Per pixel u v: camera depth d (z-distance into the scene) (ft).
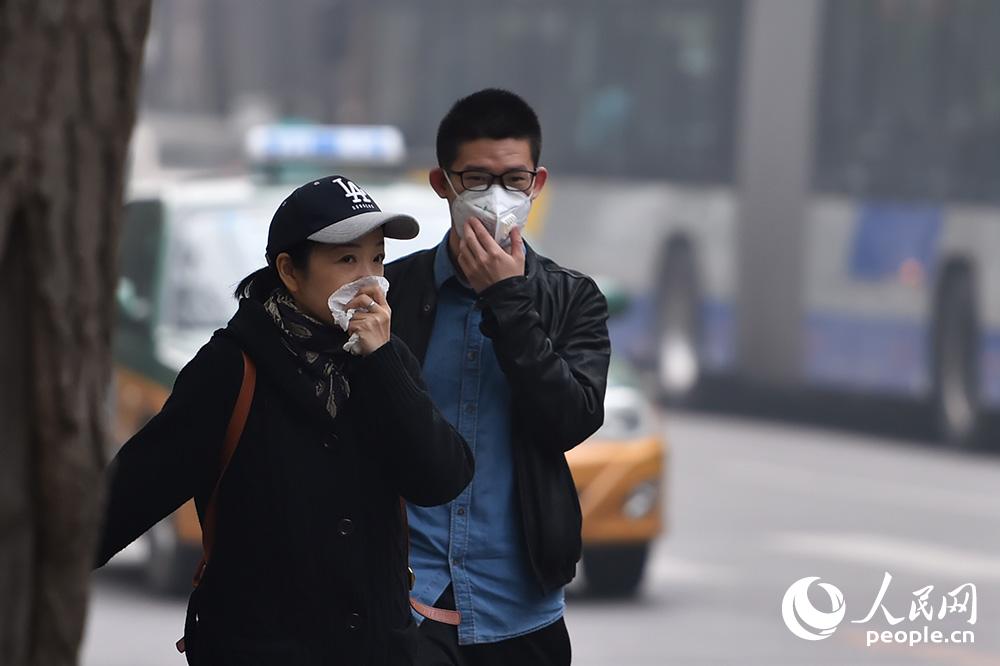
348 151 105.09
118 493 33.40
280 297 34.58
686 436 175.52
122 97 24.07
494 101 40.88
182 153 250.98
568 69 205.57
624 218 200.75
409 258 42.75
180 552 91.45
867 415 196.54
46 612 24.43
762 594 94.43
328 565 33.76
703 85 192.13
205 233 97.04
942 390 161.89
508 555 40.83
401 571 34.91
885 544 109.60
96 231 24.11
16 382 24.07
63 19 23.62
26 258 23.89
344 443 33.99
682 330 196.95
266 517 33.76
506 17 211.41
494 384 41.24
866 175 171.32
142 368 94.32
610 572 93.86
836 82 175.63
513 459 41.01
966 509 125.18
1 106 23.54
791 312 180.75
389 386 33.81
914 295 164.14
